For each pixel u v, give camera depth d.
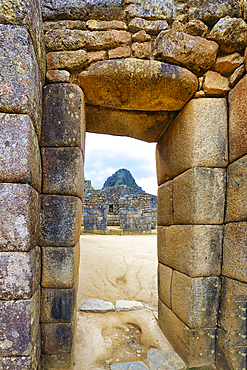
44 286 1.67
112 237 8.82
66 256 1.69
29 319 1.30
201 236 1.87
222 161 1.91
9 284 1.27
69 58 1.79
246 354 1.64
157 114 2.26
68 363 1.69
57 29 1.79
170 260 2.28
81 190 2.01
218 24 1.79
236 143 1.81
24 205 1.29
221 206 1.91
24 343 1.28
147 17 1.81
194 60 1.82
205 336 1.87
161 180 2.68
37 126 1.53
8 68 1.27
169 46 1.78
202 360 1.87
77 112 1.77
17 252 1.29
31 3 1.34
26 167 1.30
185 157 2.01
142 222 10.65
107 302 2.93
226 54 1.89
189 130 1.95
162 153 2.63
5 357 1.26
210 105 1.92
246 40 1.80
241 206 1.71
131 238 8.55
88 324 2.46
